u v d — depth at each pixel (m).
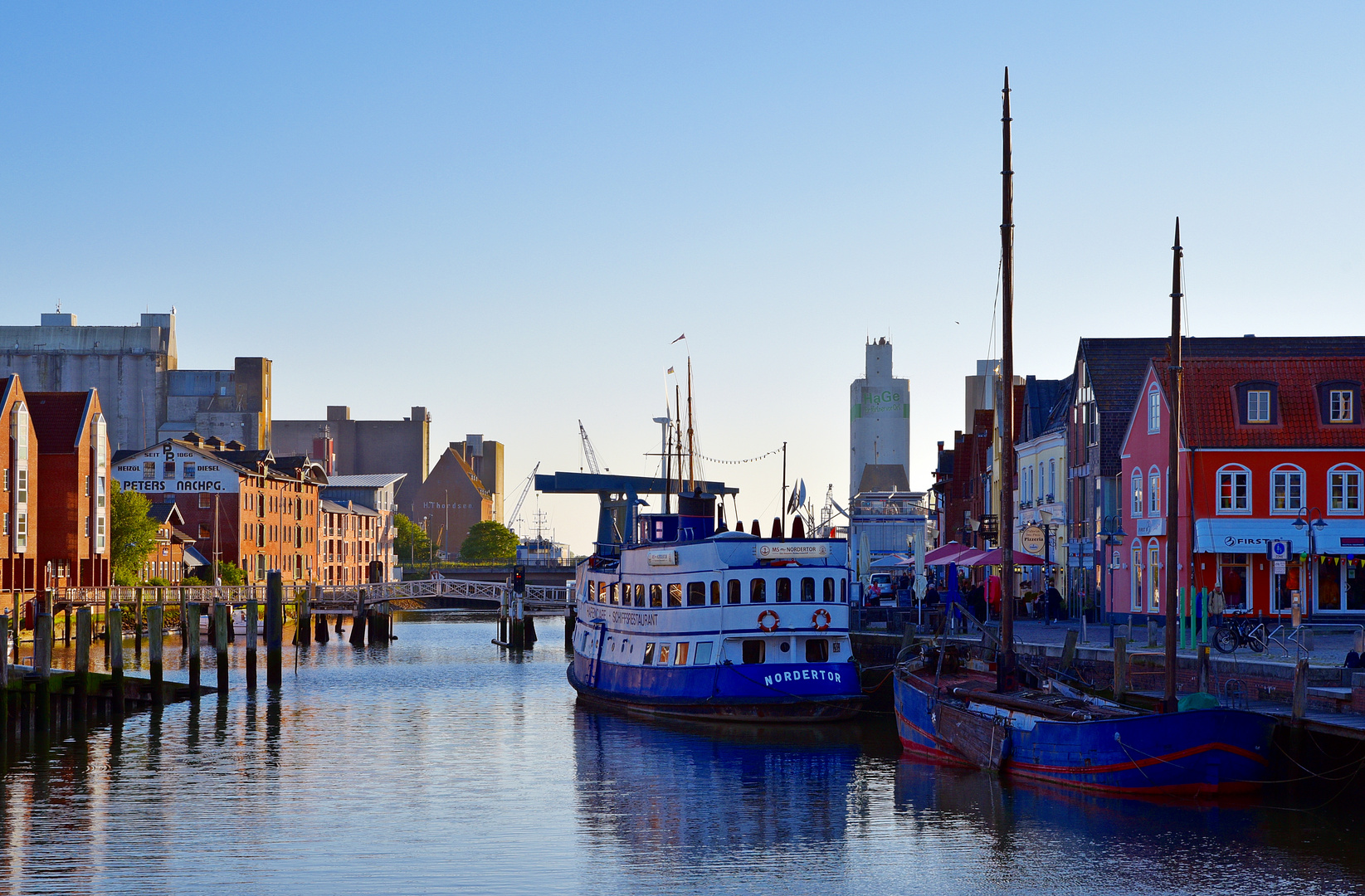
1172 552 36.94
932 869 30.69
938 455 119.38
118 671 57.84
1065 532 79.81
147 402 194.88
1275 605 61.19
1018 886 29.27
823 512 96.31
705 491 75.00
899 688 46.75
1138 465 66.69
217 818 37.03
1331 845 31.22
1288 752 34.50
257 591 113.12
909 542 95.50
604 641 61.31
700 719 53.28
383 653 100.81
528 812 37.59
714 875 30.66
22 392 100.56
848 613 53.12
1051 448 83.50
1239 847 31.20
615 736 51.66
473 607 184.12
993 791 38.09
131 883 30.27
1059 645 49.53
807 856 32.19
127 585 112.94
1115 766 35.25
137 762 46.44
